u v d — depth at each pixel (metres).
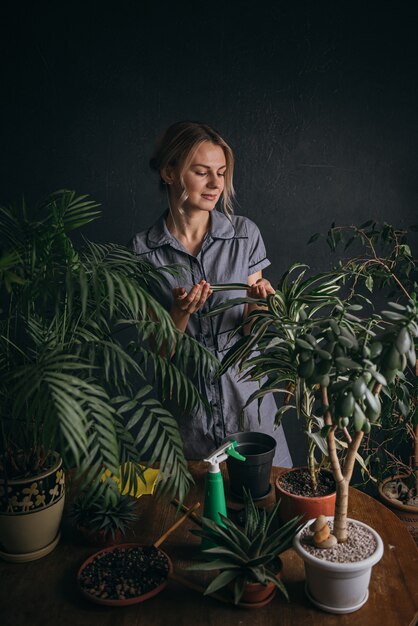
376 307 2.80
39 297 1.53
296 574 1.39
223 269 2.16
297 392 1.62
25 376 1.33
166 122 2.77
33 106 2.78
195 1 2.68
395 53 2.66
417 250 2.78
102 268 1.49
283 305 1.65
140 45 2.72
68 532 1.58
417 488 2.40
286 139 2.76
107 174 2.82
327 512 1.55
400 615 1.25
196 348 1.66
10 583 1.38
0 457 1.52
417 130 2.71
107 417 1.33
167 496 1.72
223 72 2.72
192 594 1.33
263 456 1.66
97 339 1.50
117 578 1.35
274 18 2.68
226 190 2.16
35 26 2.72
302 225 2.82
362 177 2.76
